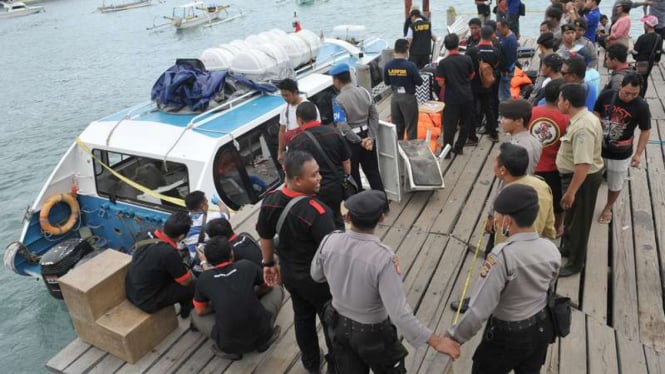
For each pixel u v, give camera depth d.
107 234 7.51
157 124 7.05
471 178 6.55
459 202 5.98
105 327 3.92
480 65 7.11
